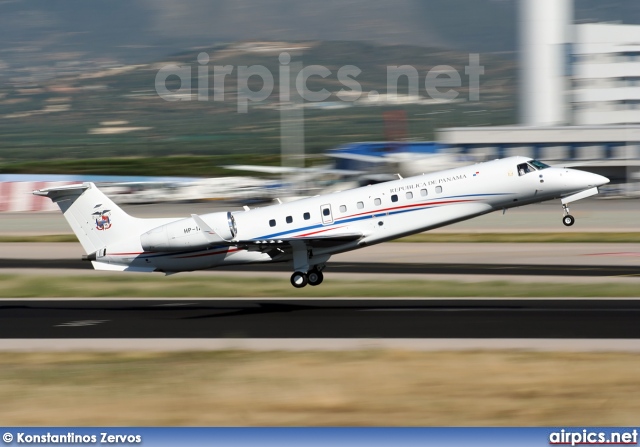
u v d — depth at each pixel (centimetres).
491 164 11700
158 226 11719
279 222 11500
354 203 11438
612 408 6112
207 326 9788
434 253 17862
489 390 6600
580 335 8756
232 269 16088
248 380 7056
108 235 11806
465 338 8731
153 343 8812
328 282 13700
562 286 12512
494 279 13625
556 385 6694
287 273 15262
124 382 7088
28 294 12938
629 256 16538
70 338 9175
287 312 10756
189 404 6400
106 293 12938
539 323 9506
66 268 16400
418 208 11369
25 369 7669
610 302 10969
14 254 18888
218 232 11231
